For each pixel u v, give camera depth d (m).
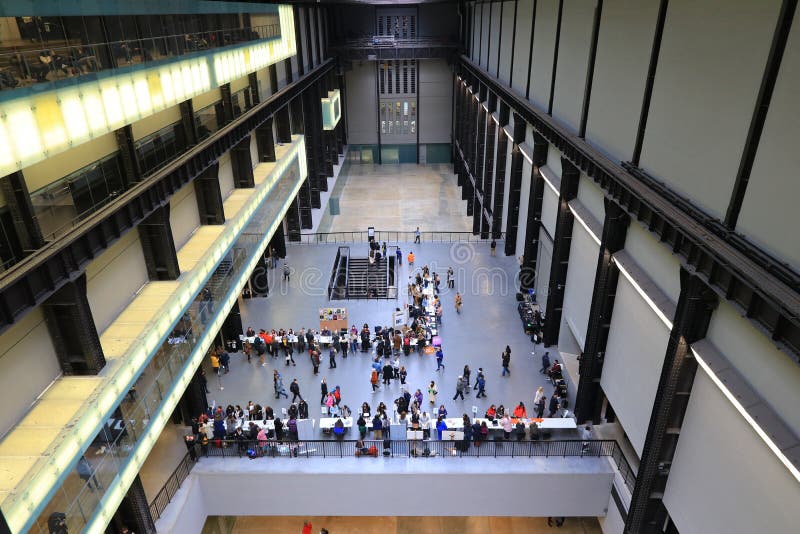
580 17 22.16
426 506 21.17
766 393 11.09
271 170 32.69
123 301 18.34
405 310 31.95
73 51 12.87
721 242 11.80
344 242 42.09
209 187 24.62
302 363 27.34
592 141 21.05
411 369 26.39
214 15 22.50
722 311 12.84
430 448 21.31
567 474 20.05
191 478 20.47
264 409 24.08
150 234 19.69
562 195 24.45
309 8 46.97
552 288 26.41
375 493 20.95
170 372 18.61
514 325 30.05
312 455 21.34
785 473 10.52
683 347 13.88
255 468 20.70
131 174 17.42
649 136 16.03
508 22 35.66
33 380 13.82
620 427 22.03
